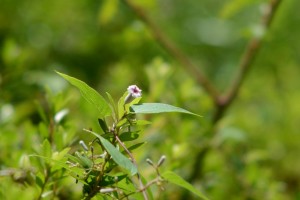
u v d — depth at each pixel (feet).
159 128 4.01
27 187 3.16
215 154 4.43
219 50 8.87
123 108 2.66
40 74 4.87
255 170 4.22
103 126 2.69
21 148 3.67
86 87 2.60
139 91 2.66
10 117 4.05
